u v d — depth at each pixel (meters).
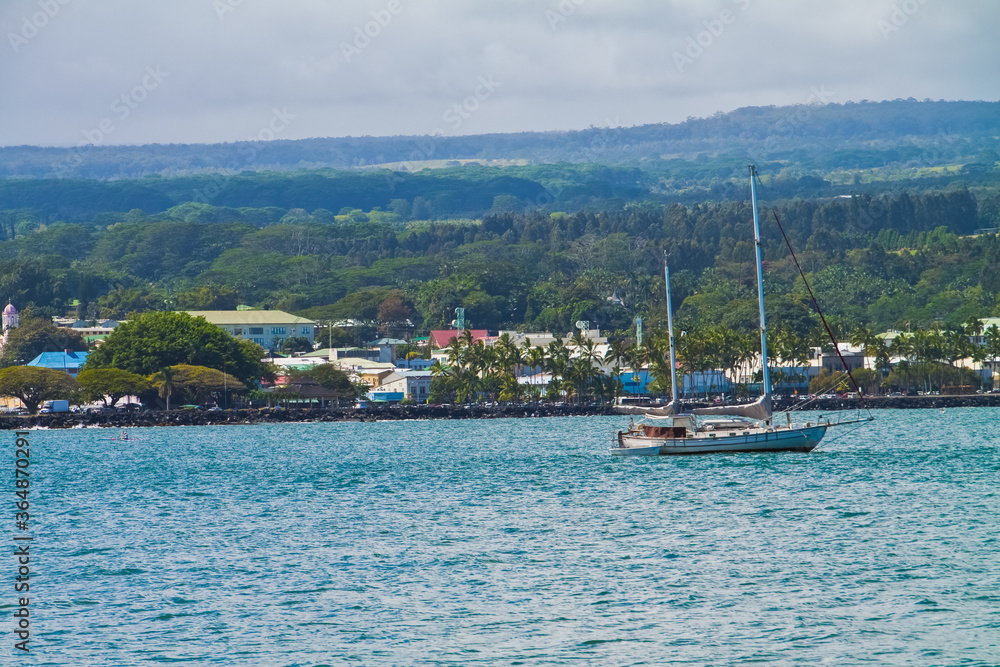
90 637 137.75
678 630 136.38
